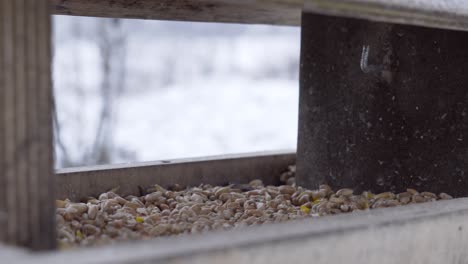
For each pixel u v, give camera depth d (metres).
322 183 2.37
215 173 2.56
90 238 1.52
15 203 1.21
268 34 11.23
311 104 2.40
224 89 9.19
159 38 10.09
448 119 2.13
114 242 1.50
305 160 2.43
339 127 2.32
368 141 2.25
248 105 8.59
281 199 2.18
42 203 1.24
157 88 9.14
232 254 1.13
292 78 9.91
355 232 1.35
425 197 2.13
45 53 1.25
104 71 6.64
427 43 2.15
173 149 7.12
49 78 1.25
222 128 7.81
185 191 2.32
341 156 2.32
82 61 7.53
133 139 7.30
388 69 2.21
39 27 1.24
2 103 1.20
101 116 6.41
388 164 2.22
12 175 1.21
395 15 1.56
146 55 9.77
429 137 2.17
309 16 2.38
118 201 2.03
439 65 2.14
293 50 10.68
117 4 1.98
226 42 10.59
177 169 2.45
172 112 8.23
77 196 2.21
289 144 7.43
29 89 1.23
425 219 1.50
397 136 2.21
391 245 1.43
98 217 1.73
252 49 10.67
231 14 2.25
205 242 1.15
